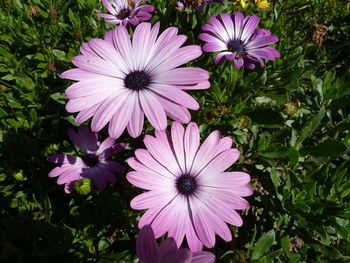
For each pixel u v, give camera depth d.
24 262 0.19
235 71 0.23
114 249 0.21
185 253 0.13
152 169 0.16
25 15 0.28
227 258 0.19
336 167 0.21
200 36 0.24
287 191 0.20
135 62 0.18
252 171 0.23
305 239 0.20
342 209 0.19
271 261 0.20
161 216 0.15
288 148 0.21
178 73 0.17
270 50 0.23
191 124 0.17
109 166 0.20
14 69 0.25
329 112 0.27
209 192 0.16
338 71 0.33
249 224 0.23
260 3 0.31
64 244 0.18
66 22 0.29
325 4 0.36
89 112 0.16
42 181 0.23
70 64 0.26
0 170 0.22
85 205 0.20
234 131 0.23
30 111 0.23
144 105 0.16
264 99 0.25
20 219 0.19
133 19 0.26
